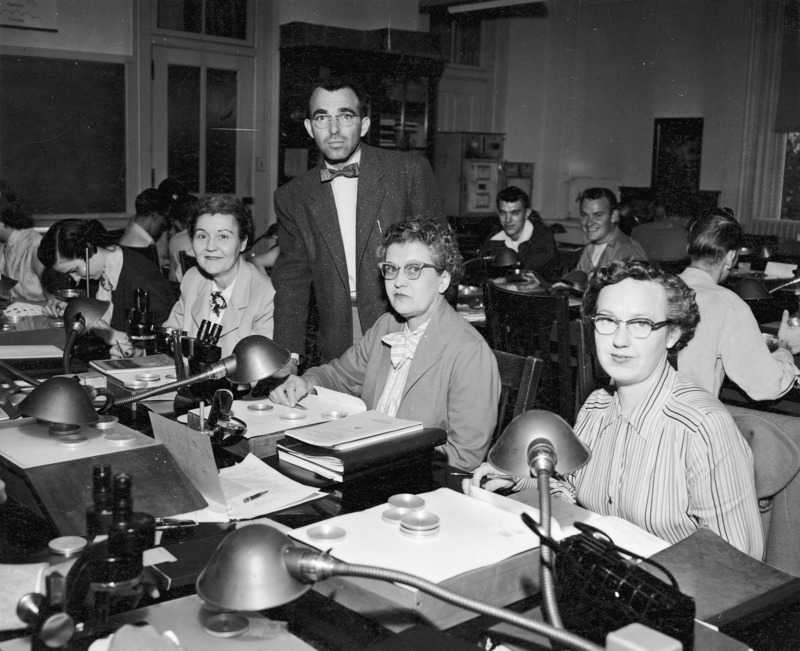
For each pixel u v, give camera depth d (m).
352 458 1.82
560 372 3.47
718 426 1.73
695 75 9.62
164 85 7.76
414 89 8.62
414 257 2.28
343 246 3.13
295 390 2.37
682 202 9.73
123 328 3.46
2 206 4.91
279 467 1.93
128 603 1.20
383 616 1.24
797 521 2.12
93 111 7.39
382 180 3.07
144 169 7.73
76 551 1.33
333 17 8.64
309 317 3.41
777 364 2.72
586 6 10.38
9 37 6.89
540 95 10.83
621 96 10.25
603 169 10.51
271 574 0.97
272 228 5.99
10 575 1.19
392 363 2.37
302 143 8.26
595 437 1.91
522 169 10.23
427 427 2.15
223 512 1.64
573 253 7.98
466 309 4.68
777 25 8.92
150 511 1.58
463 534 1.42
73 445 1.74
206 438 1.60
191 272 3.16
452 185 9.66
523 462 1.28
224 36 8.05
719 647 1.12
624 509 1.81
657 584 1.15
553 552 1.28
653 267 1.79
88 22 7.25
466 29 10.22
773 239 7.62
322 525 1.45
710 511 1.71
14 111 6.99
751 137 9.21
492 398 2.26
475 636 1.22
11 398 2.22
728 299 2.73
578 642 0.92
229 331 2.95
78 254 3.43
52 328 3.29
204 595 0.96
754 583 1.32
